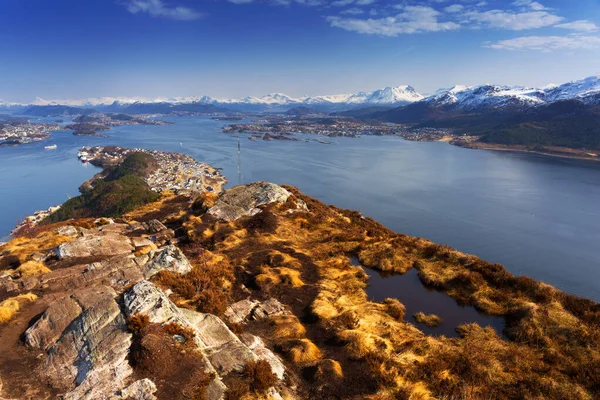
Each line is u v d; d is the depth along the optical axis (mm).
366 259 25312
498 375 13336
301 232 29703
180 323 13219
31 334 13391
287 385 12445
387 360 13750
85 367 11562
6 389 11094
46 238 25938
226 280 20438
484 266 23047
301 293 19938
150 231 28672
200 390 10703
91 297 15195
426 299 20484
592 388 12773
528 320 16797
